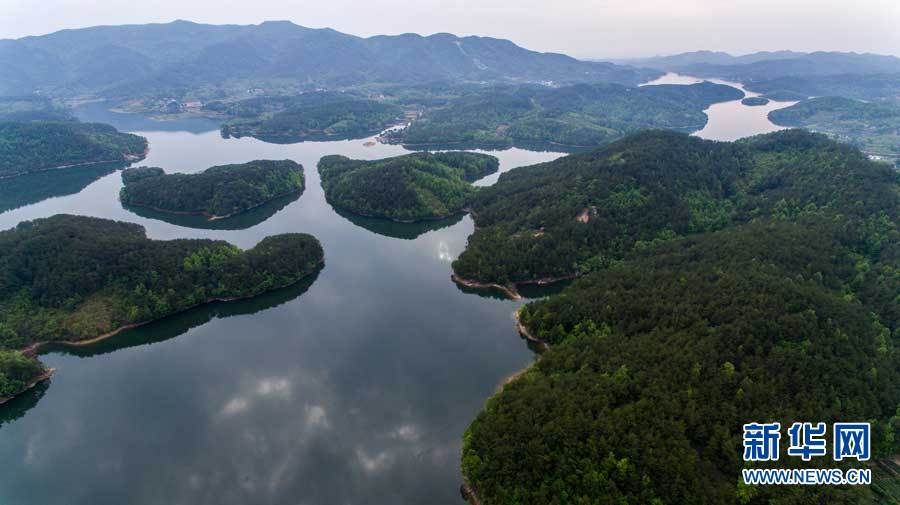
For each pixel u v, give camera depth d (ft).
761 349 376.07
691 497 282.77
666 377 364.58
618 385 360.48
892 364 381.81
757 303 424.46
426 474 359.87
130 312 541.34
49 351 512.63
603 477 296.71
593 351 417.08
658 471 296.71
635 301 479.82
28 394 458.91
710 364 369.91
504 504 304.50
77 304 543.39
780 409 327.26
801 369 357.00
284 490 347.97
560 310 508.53
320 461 372.99
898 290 479.41
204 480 358.64
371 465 368.48
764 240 566.77
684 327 427.74
